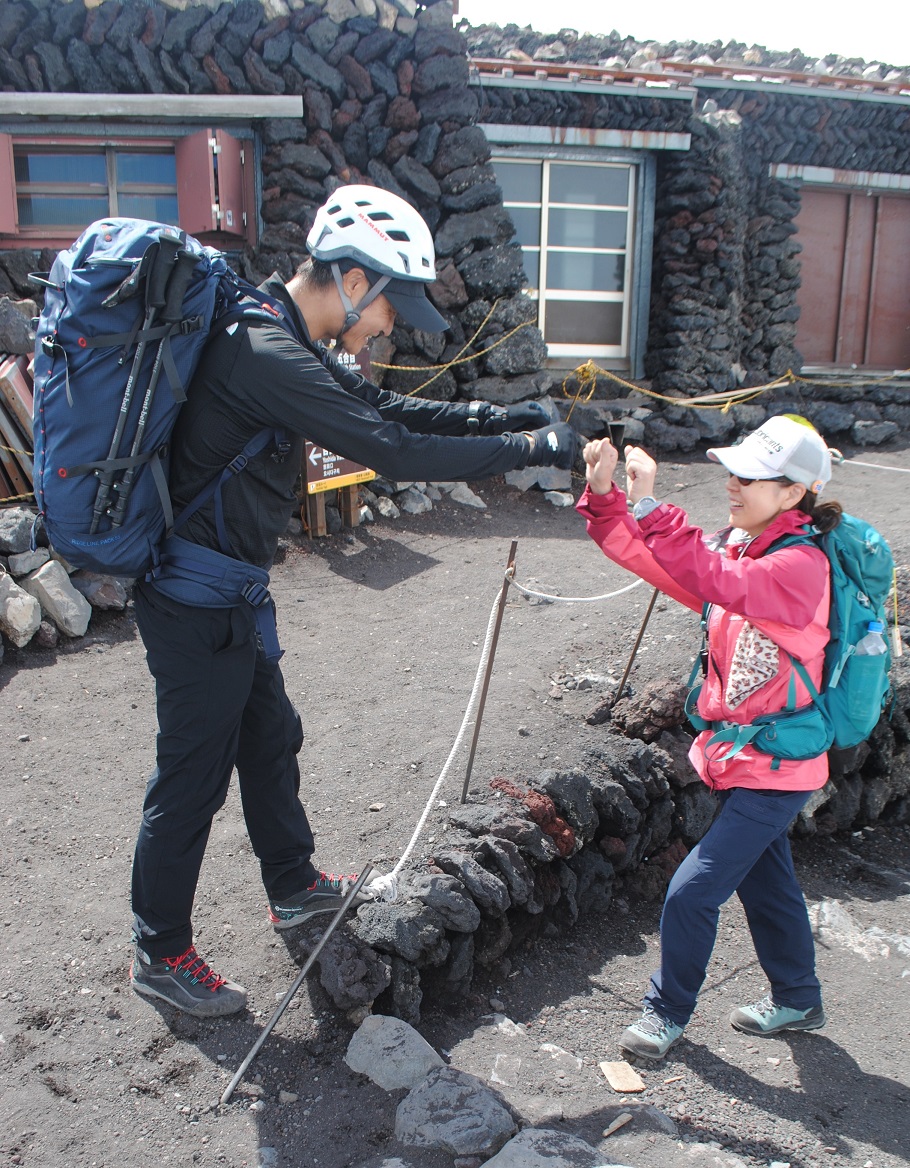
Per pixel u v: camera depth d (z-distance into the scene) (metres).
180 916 2.65
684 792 4.10
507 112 9.70
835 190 11.71
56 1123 2.42
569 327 10.67
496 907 3.16
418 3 8.25
